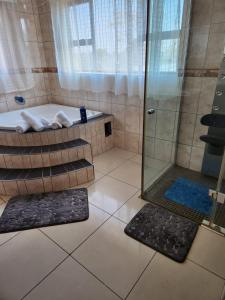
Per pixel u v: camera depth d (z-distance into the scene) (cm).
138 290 115
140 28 205
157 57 166
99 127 263
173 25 170
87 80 278
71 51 271
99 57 250
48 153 206
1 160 206
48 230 157
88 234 152
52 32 294
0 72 277
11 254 138
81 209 176
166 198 186
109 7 217
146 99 167
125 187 205
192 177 214
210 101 192
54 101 348
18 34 282
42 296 114
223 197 149
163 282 119
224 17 166
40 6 289
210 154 204
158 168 211
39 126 221
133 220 162
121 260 132
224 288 112
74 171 203
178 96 203
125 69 236
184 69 195
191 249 138
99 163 253
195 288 116
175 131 217
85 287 118
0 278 124
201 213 167
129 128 271
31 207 179
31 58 307
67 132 231
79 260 133
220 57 176
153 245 141
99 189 203
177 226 155
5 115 288
